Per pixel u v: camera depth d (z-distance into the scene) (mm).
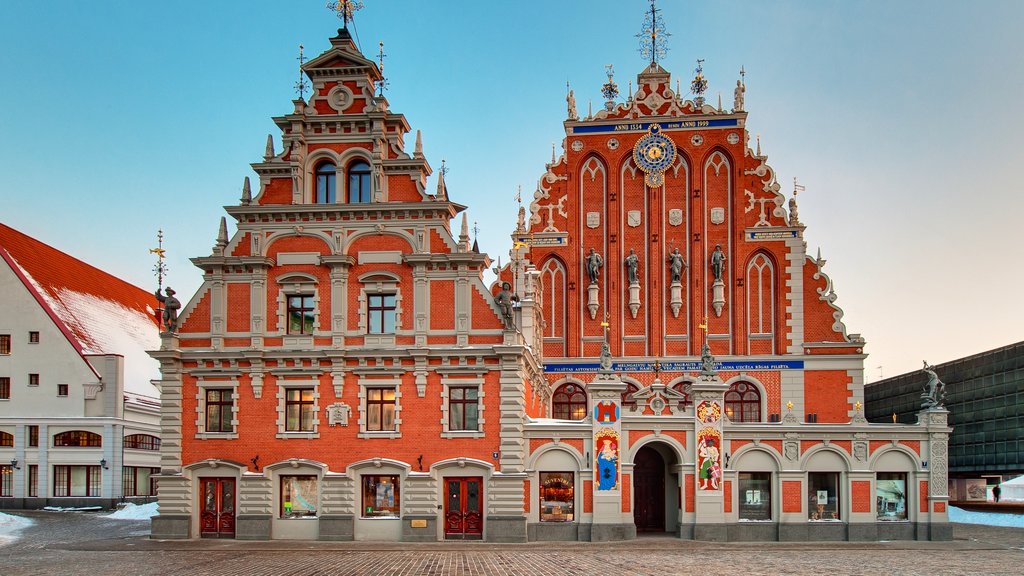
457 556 34625
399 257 42938
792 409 52812
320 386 42312
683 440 41938
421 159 43469
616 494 41062
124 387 72750
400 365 41938
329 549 37344
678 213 55906
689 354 54438
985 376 66000
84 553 35969
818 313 53750
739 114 55938
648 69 57156
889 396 84312
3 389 68000
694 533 41281
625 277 55750
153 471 73750
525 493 41125
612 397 41781
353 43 45812
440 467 40938
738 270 54688
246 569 30453
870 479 41875
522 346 41062
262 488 41625
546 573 29203
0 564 32094
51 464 66812
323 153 44281
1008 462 62188
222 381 42750
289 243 43688
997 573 29625
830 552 36438
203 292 43625
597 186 56781
